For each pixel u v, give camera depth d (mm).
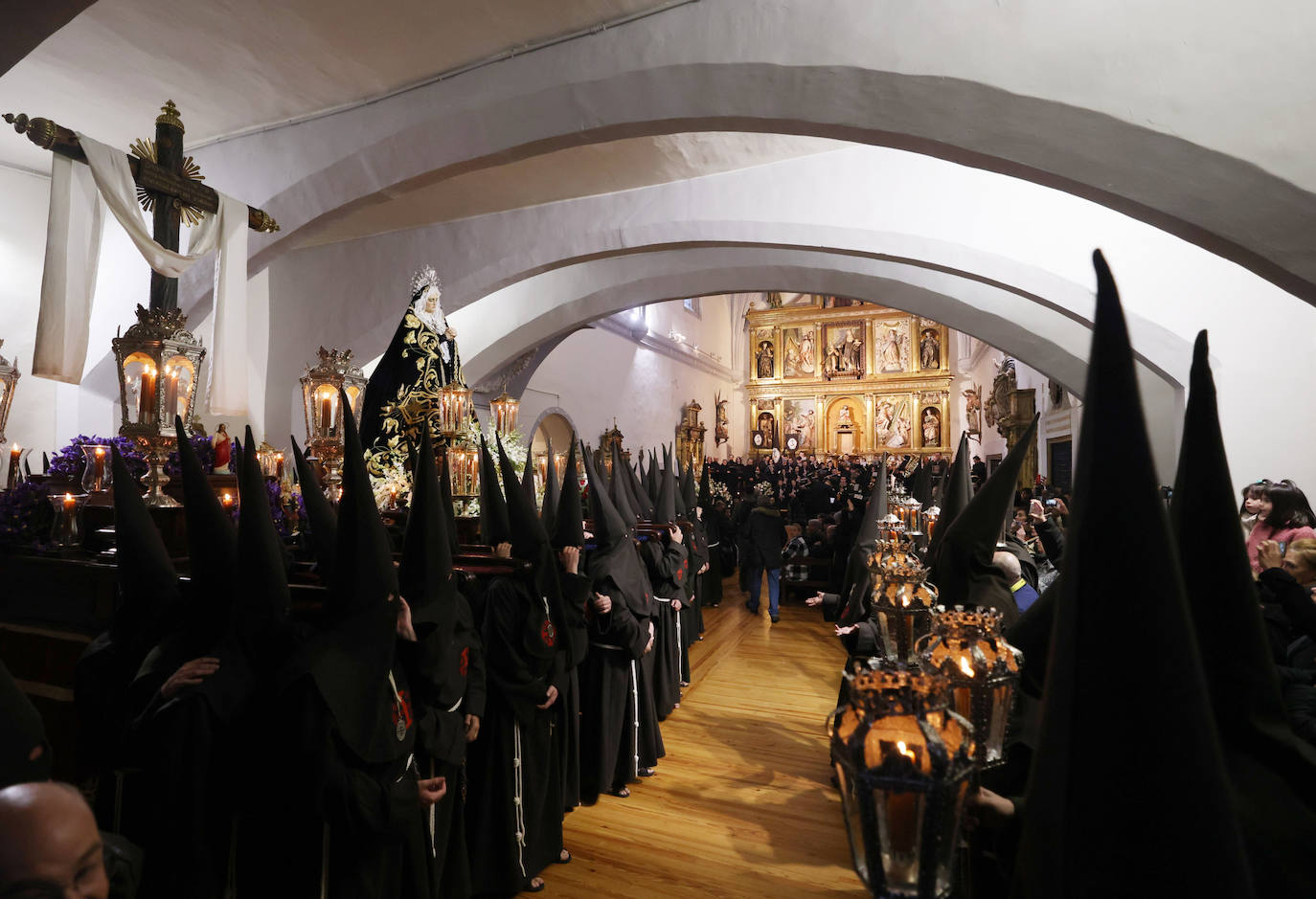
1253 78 3082
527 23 4531
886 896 730
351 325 8266
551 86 4598
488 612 2867
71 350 4215
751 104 4066
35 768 1180
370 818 1795
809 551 10062
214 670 1798
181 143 4195
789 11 3885
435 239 8047
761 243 6906
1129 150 3287
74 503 2992
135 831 1982
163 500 2961
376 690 1837
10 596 2975
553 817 3156
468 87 4984
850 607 3482
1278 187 3047
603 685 3822
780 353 25891
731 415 25062
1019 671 1091
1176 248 5816
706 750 4551
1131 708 661
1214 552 1003
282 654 1886
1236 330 5605
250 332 5934
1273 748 979
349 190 5559
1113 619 677
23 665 2818
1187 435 1022
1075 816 673
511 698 2840
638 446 17578
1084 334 8109
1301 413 5398
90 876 849
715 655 6980
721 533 11789
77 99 5559
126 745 1826
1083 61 3305
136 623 2088
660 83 4254
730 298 25375
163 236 4090
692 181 7082
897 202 6496
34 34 3191
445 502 3148
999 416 15703
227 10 4488
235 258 4637
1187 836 636
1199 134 3139
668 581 5113
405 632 2041
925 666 1042
